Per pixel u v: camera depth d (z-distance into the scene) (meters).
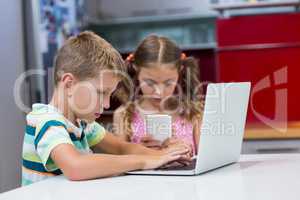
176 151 1.23
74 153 1.13
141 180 1.06
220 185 0.98
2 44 2.51
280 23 2.61
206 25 3.94
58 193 0.95
